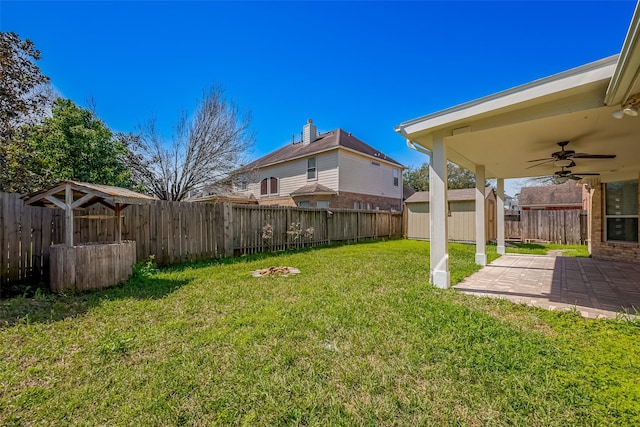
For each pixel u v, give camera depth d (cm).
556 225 1271
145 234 599
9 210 430
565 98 334
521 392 190
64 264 401
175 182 1139
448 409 177
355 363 228
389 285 469
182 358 232
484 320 310
